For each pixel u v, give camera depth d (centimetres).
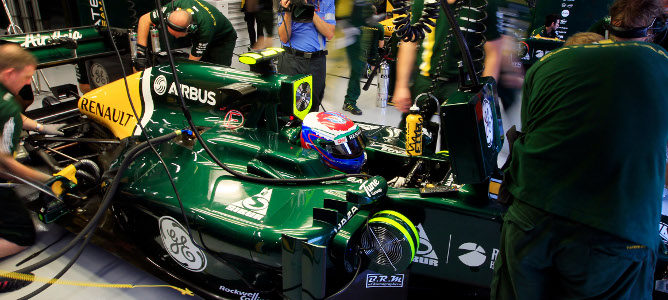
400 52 351
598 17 474
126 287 271
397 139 297
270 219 220
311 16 383
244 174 252
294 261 200
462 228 224
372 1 507
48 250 297
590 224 147
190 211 231
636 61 148
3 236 269
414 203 228
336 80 602
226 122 286
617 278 152
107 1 548
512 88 448
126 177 262
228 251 222
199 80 290
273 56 280
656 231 153
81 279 275
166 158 270
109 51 411
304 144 264
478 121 184
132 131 304
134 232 264
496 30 314
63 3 582
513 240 164
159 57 331
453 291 244
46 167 317
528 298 169
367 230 211
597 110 147
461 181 196
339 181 248
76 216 291
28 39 364
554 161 153
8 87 242
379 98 539
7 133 236
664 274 206
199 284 252
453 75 318
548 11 497
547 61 166
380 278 226
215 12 432
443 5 190
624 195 145
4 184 258
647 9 154
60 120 349
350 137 254
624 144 144
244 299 238
